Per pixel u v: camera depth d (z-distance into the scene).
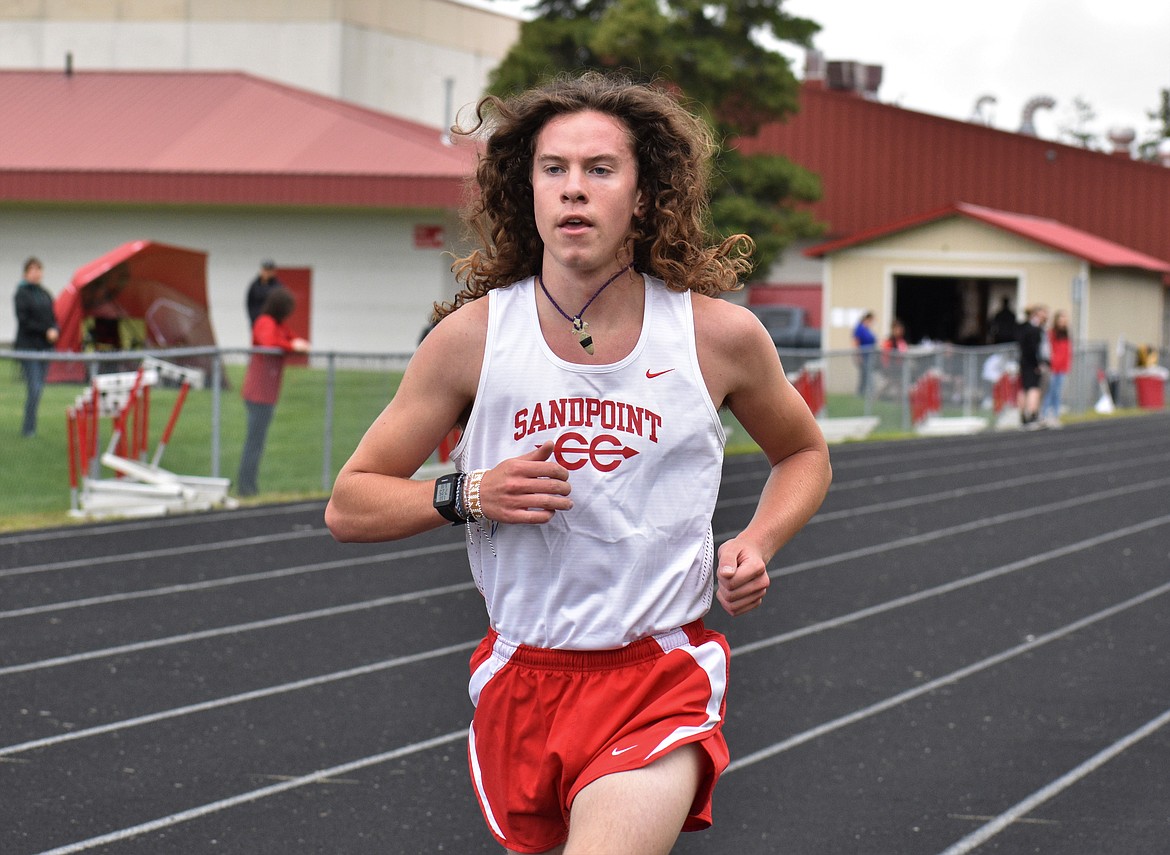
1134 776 9.15
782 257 65.50
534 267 5.06
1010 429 40.31
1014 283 58.88
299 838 7.99
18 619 13.65
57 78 56.38
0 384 19.69
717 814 8.43
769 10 57.16
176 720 10.29
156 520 19.84
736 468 28.28
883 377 37.62
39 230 51.03
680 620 4.82
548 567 4.74
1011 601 15.08
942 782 9.02
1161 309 60.44
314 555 17.42
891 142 74.50
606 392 4.68
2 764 9.26
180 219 50.50
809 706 10.79
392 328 49.88
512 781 4.87
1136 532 20.42
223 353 21.41
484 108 5.02
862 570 16.97
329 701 10.84
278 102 53.47
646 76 5.11
